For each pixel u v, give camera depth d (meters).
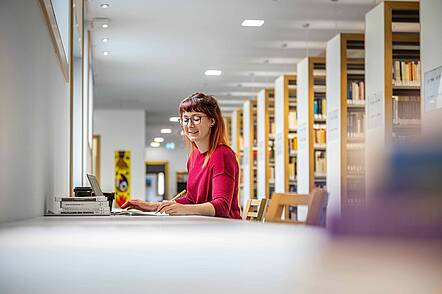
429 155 0.30
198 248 0.83
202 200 3.16
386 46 7.38
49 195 3.62
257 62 13.12
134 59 12.81
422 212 0.31
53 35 3.69
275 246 0.79
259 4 9.11
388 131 7.36
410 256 0.36
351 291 0.37
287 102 12.15
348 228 0.45
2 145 2.01
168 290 0.45
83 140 7.81
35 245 0.97
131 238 1.08
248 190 16.20
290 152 12.13
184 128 3.21
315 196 1.75
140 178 19.98
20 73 2.47
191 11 9.49
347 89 8.90
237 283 0.48
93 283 0.51
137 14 9.66
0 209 1.94
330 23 10.15
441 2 5.72
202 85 15.77
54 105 4.01
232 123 19.86
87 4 9.09
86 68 9.59
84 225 1.72
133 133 20.08
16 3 2.37
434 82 5.86
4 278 0.57
